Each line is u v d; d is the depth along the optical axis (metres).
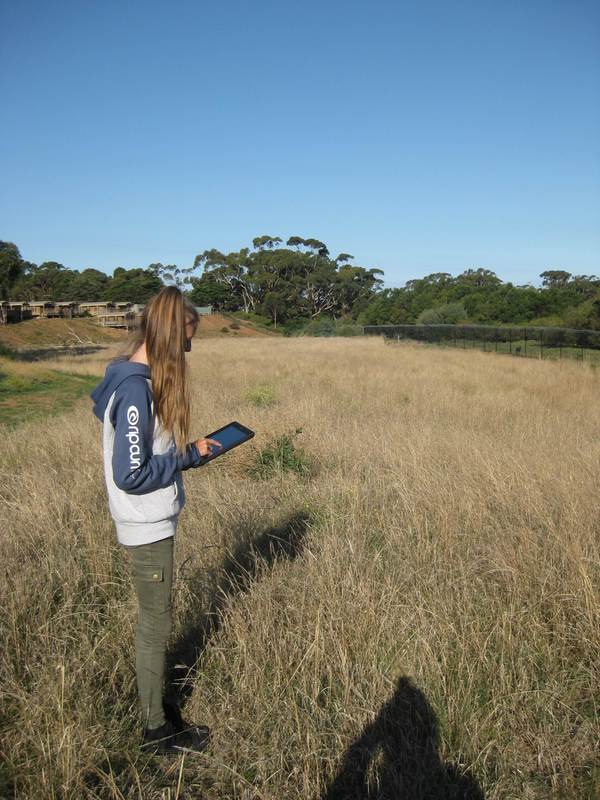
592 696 2.56
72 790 2.04
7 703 2.43
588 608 2.90
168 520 2.30
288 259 108.00
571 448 6.41
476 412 9.64
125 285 91.94
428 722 2.40
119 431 2.13
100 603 3.26
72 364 24.17
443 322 60.16
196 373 17.12
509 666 2.67
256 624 2.85
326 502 4.89
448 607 3.05
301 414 8.23
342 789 2.16
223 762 2.23
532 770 2.24
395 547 3.92
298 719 2.33
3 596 3.04
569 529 3.83
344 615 2.90
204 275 113.00
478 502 4.54
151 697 2.32
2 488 5.09
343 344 40.69
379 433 7.54
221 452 2.39
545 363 21.12
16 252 47.34
